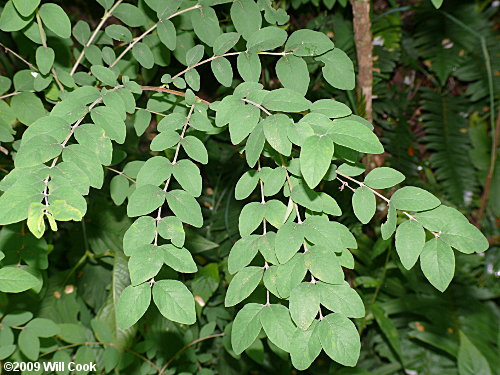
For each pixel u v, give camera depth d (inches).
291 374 47.1
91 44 27.3
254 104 18.3
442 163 53.4
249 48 20.9
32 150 16.7
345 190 42.2
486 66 53.7
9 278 17.8
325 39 21.0
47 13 20.8
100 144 17.9
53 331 28.5
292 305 17.2
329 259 17.5
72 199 15.6
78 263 43.1
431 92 56.2
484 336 44.8
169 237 17.7
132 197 17.9
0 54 36.0
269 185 19.4
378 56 52.7
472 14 54.7
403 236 18.1
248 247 18.8
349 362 16.8
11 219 15.2
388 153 52.6
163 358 40.1
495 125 54.5
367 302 45.0
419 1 55.2
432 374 44.5
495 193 51.5
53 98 25.5
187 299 17.0
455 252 49.1
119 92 21.1
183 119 20.7
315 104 18.4
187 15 26.6
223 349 45.7
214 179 51.6
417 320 47.8
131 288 17.1
